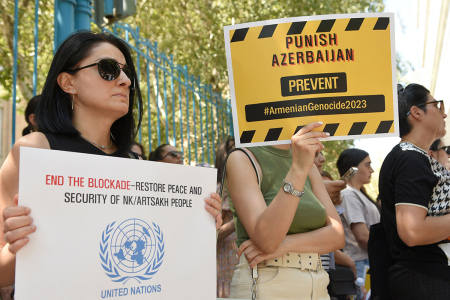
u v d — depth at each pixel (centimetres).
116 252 117
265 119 175
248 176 191
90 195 115
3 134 1288
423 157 214
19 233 103
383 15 176
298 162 168
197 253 135
